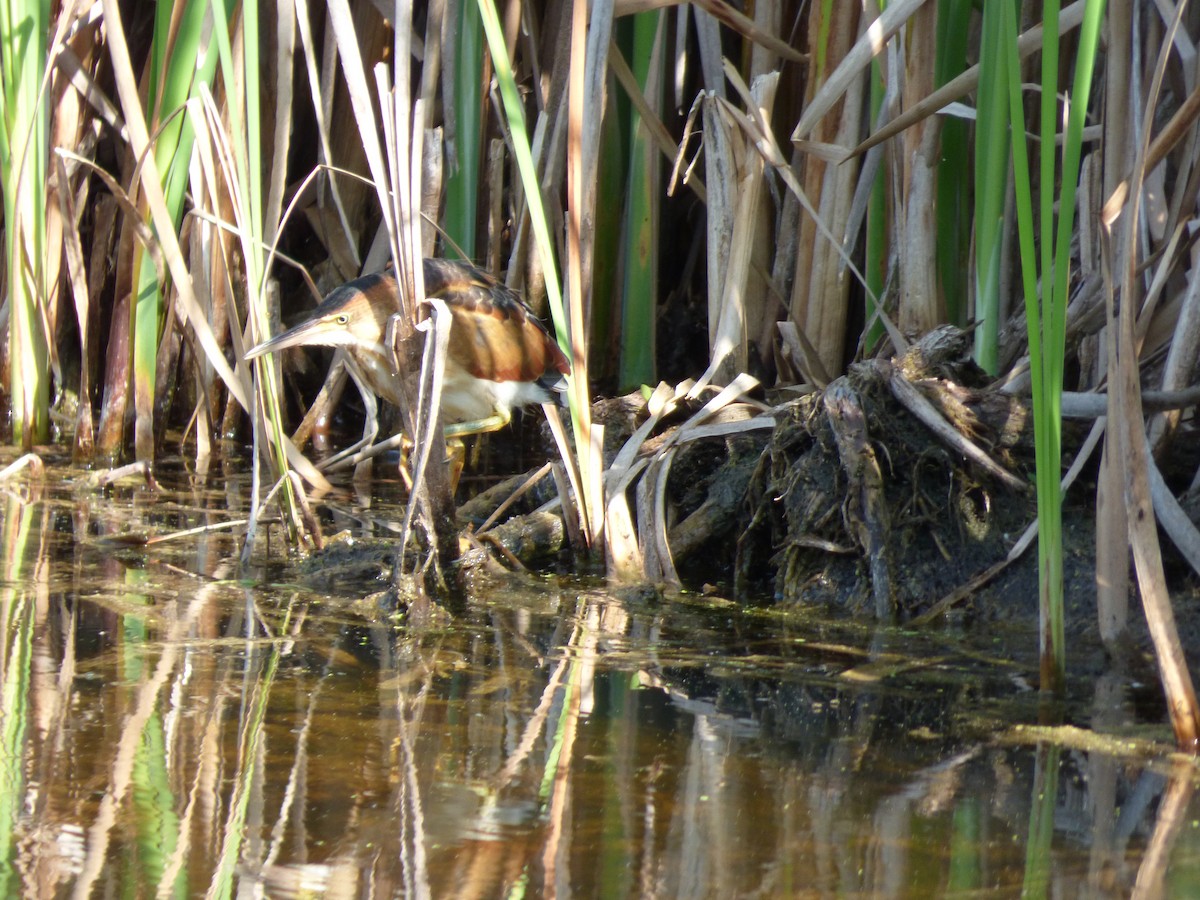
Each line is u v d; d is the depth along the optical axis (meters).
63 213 10.85
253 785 4.33
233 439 11.64
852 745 4.99
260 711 5.09
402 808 4.20
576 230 7.43
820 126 9.94
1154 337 8.41
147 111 10.34
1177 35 8.05
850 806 4.34
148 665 5.63
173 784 4.31
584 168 8.33
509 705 5.33
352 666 5.80
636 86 10.40
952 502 7.70
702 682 5.82
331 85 10.92
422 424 6.79
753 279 11.06
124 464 10.48
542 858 3.86
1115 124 7.55
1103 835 4.14
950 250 9.40
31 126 9.62
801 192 9.16
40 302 10.54
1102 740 5.13
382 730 4.93
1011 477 7.54
